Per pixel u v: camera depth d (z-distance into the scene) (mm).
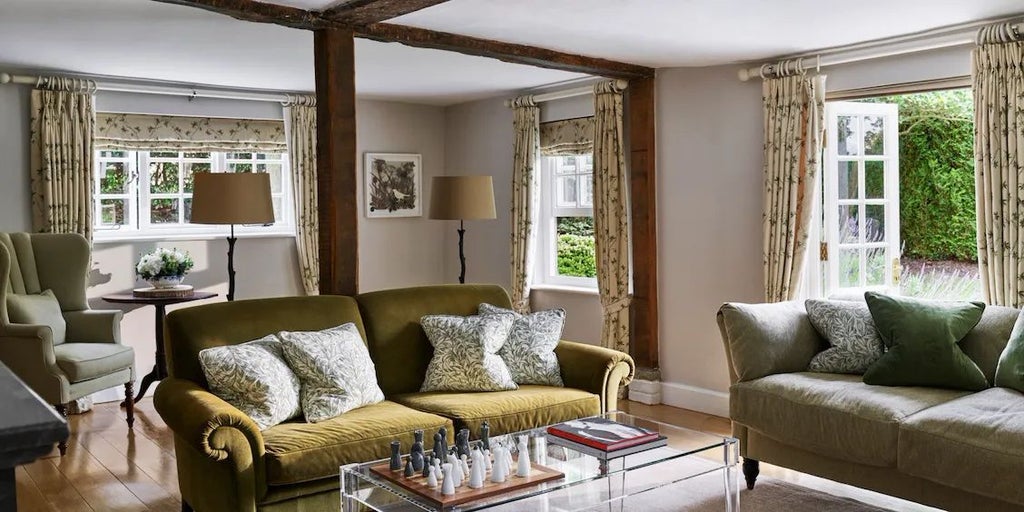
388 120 7809
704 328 5785
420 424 3635
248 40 4984
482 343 4234
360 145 7637
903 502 4062
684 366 5934
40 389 4984
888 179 5266
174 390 3564
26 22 4484
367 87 7012
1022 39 4145
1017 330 3844
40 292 5738
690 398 5867
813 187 5090
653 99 5953
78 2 4062
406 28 4559
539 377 4375
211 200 4566
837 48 5000
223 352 3600
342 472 3078
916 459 3441
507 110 7480
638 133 6012
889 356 3949
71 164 6172
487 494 2869
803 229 5141
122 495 4215
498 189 7613
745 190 5492
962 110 7629
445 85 6910
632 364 4395
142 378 6594
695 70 5738
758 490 4266
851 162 5219
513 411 3922
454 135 8062
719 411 5676
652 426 3727
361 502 2928
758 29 4547
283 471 3250
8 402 592
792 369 4297
